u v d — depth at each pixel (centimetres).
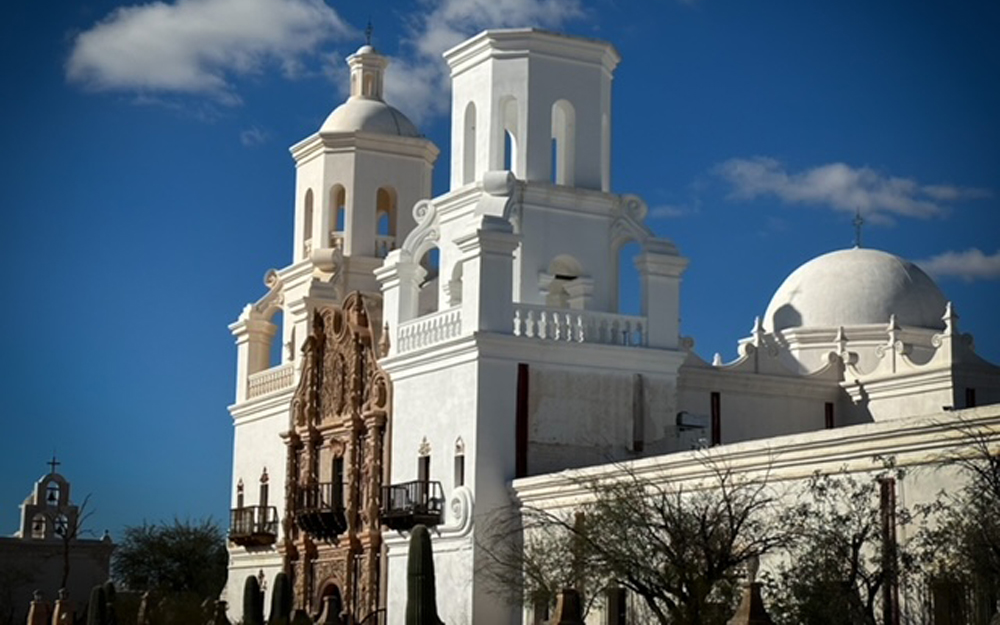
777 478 3628
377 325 5625
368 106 6631
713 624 3241
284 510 6162
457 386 4934
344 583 5606
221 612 5550
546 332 4922
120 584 9156
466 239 4916
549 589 3831
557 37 5272
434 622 4291
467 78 5381
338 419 5762
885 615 3200
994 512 2911
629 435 4988
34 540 8900
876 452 3362
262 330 6769
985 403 5144
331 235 6475
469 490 4778
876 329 5747
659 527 3438
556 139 5481
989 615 2977
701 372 5281
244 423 6738
